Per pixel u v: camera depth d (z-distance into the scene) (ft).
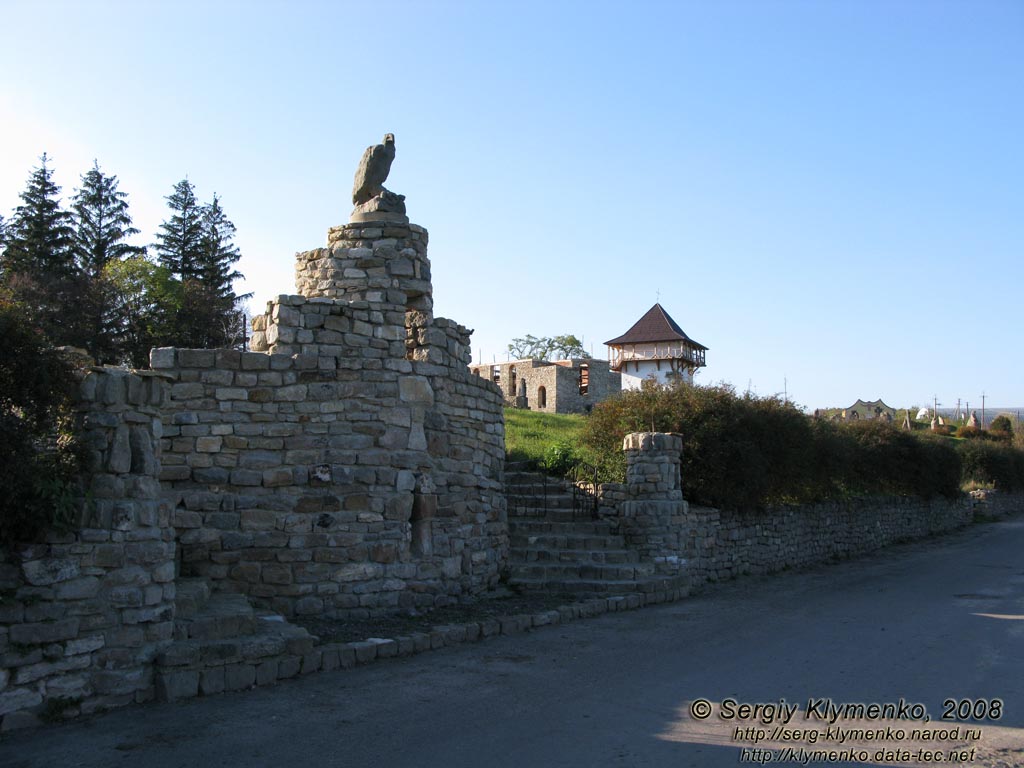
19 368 23.95
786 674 30.12
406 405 39.37
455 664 30.78
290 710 24.77
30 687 22.98
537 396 164.04
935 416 339.77
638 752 21.83
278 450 36.55
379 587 37.37
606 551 50.49
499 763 20.85
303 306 37.99
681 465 59.52
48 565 23.49
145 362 115.14
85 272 134.41
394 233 44.52
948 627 39.88
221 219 164.35
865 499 89.92
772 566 66.33
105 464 25.40
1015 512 166.81
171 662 25.57
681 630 38.34
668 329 232.94
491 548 45.75
